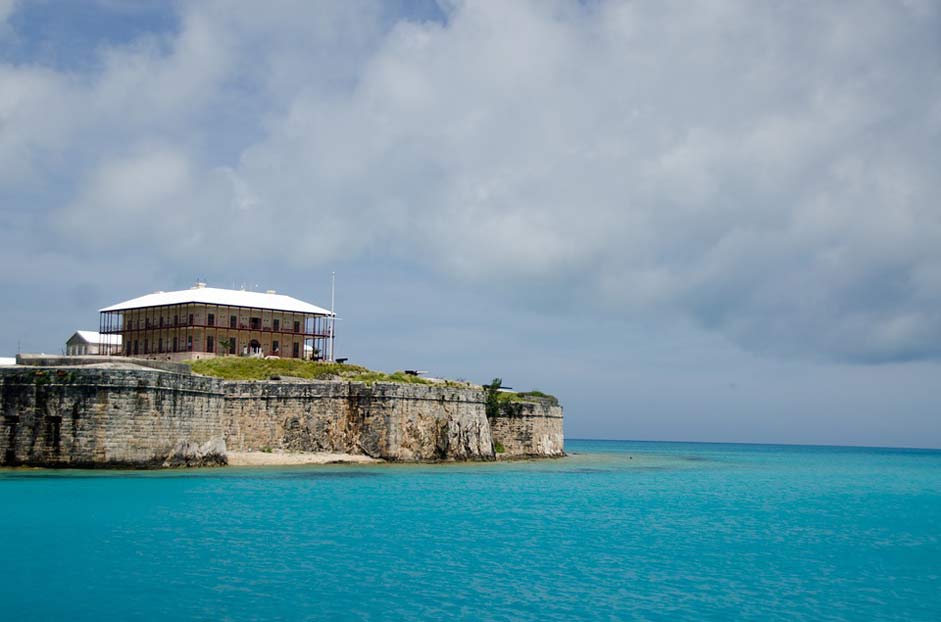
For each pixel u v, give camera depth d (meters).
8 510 54.34
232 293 129.88
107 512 54.47
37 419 72.31
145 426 74.12
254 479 75.25
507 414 118.75
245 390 92.69
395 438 96.44
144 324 128.88
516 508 65.31
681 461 167.88
